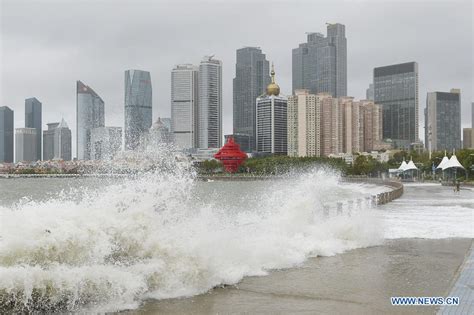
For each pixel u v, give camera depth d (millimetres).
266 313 7590
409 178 116000
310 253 12656
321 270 10867
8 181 134000
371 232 15125
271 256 11477
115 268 8383
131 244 9016
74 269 7703
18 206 9617
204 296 8625
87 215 8938
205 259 9414
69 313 7371
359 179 124000
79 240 8203
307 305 8047
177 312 7625
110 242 8688
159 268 8828
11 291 6922
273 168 163500
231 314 7547
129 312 7586
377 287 9289
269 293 8844
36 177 155000
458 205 31734
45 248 7746
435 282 9711
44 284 7219
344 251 13352
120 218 9227
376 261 11945
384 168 156375
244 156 180250
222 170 179625
